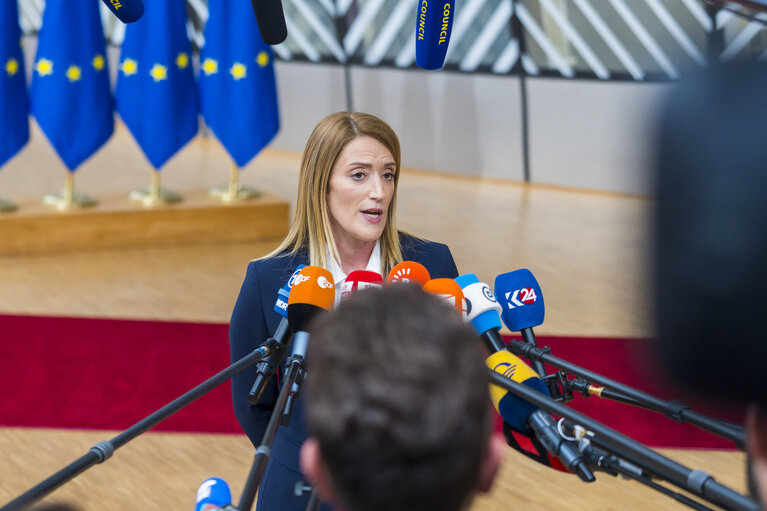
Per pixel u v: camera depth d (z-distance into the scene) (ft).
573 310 21.97
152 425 5.05
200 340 19.42
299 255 7.45
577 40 37.22
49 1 26.25
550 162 39.81
